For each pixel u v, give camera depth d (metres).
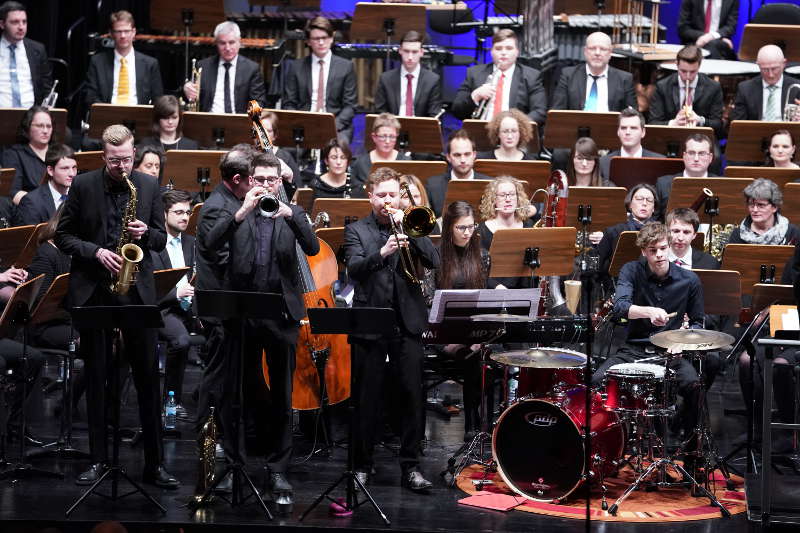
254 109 12.86
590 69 20.64
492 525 11.10
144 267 11.86
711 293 13.82
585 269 10.79
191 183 17.17
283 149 18.44
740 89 20.64
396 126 18.00
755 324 12.95
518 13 23.36
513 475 12.10
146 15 25.19
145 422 11.98
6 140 18.19
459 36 27.16
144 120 18.58
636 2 23.86
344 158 18.00
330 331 10.66
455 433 14.59
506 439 12.13
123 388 15.51
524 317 11.97
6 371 13.00
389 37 21.08
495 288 13.12
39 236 11.90
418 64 20.81
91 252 11.55
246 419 13.47
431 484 12.16
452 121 25.64
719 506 11.63
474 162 17.61
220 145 18.19
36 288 12.20
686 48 20.20
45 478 12.25
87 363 11.94
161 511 11.20
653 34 24.16
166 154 16.91
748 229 16.14
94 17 24.67
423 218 11.27
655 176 17.73
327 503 11.67
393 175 12.09
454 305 12.38
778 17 23.45
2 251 12.62
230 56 20.41
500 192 15.02
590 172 17.77
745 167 17.34
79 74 24.44
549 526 11.12
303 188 17.12
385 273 12.04
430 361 13.78
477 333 12.82
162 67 23.97
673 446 13.80
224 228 11.12
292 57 23.56
